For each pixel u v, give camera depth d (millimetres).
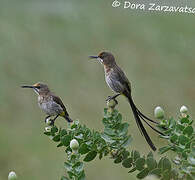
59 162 12391
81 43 18656
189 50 17312
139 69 16703
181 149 4109
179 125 4348
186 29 18594
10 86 16281
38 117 14891
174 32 18500
